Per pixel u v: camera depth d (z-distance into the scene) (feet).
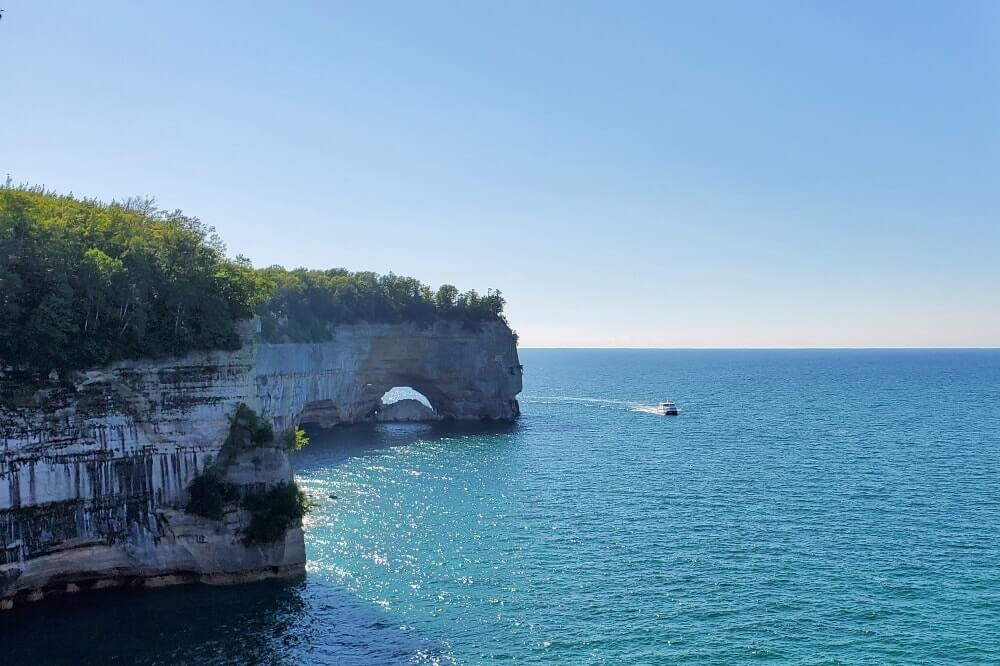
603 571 189.57
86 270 166.91
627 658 142.31
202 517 177.06
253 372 199.11
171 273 184.65
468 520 239.09
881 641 148.56
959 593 173.17
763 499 268.82
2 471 151.12
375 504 260.62
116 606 162.91
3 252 155.84
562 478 309.83
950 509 251.80
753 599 170.40
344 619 159.43
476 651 145.48
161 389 176.96
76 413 162.81
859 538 217.36
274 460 188.85
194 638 148.87
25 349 154.71
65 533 160.76
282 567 183.83
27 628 150.41
